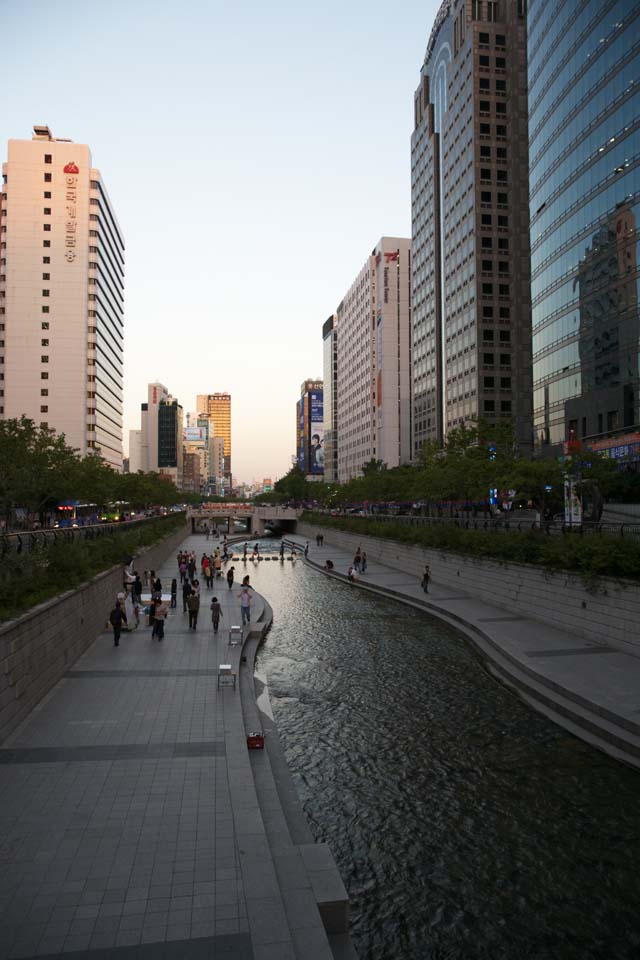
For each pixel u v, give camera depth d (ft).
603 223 184.14
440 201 388.37
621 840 43.01
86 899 29.58
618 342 177.47
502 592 121.70
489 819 45.96
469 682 78.79
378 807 47.91
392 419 493.36
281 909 29.12
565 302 207.31
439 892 38.04
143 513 391.45
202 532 508.12
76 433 377.30
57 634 68.69
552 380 218.18
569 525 104.99
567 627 97.91
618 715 58.54
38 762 46.32
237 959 25.59
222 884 31.01
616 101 176.24
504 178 323.78
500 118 325.01
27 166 380.58
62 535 93.20
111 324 442.50
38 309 378.73
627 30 170.09
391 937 34.40
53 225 381.19
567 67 204.33
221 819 37.78
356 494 328.90
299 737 61.98
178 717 56.80
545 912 36.19
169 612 117.29
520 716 66.08
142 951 26.04
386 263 499.51
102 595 97.45
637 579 82.02
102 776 43.88
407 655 92.99
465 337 331.16
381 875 39.68
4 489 153.99
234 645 87.51
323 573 207.31
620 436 175.42
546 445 222.28
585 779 51.42
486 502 197.77
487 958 32.91
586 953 33.19
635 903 36.83
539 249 229.66
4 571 61.41
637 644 81.25
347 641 102.83
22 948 26.14
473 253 321.11
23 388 376.07
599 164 185.88
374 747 59.16
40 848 34.19
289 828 43.88
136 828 36.55
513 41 327.06
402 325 499.10
